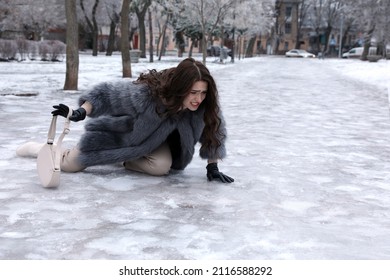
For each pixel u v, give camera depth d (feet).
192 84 16.29
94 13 185.06
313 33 403.95
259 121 36.96
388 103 53.62
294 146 27.20
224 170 20.76
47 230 13.00
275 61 220.43
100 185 17.42
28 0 170.30
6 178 17.94
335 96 60.70
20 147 21.52
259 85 76.07
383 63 176.45
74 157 18.37
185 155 18.31
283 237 13.17
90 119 17.92
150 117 16.99
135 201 15.76
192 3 116.37
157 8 167.02
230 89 66.80
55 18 187.21
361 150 26.78
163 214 14.64
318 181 19.65
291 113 42.68
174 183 18.19
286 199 16.88
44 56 133.69
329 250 12.41
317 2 385.50
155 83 16.88
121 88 17.15
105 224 13.60
